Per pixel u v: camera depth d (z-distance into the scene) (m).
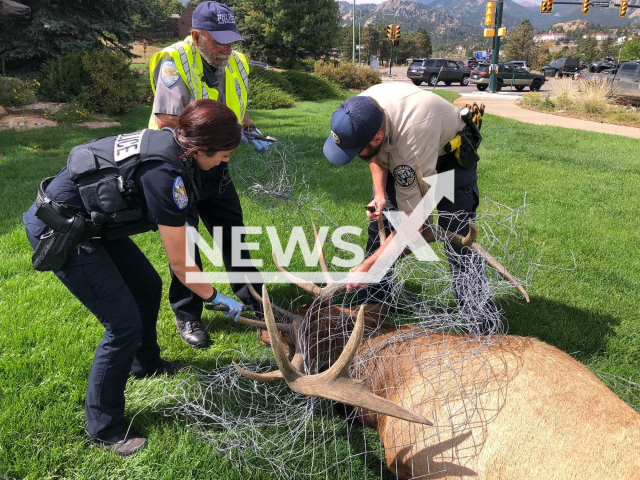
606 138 13.00
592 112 19.34
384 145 2.92
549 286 4.52
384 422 2.54
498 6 30.70
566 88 21.70
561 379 2.13
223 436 2.76
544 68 48.81
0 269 4.43
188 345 3.65
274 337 2.12
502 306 4.09
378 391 2.55
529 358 2.28
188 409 2.88
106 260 2.50
